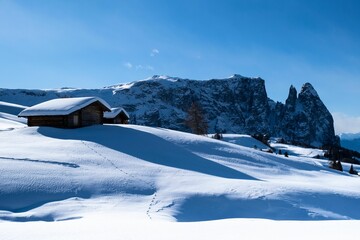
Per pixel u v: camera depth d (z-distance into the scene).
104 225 11.27
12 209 17.02
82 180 21.42
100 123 46.41
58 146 30.84
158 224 11.57
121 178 22.69
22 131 39.22
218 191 21.52
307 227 10.30
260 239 8.20
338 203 23.12
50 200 18.34
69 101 43.62
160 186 22.33
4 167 21.84
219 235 8.81
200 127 76.75
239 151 43.28
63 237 8.70
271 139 197.00
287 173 37.78
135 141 36.94
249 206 20.02
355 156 171.62
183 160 33.12
